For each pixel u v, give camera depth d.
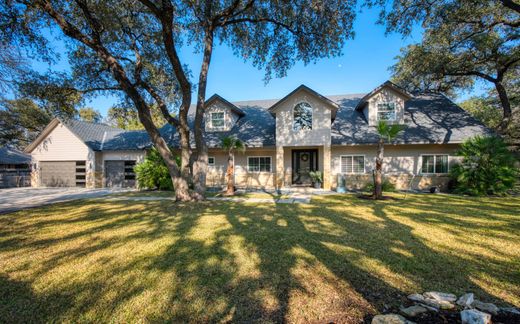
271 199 10.08
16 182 17.77
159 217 6.82
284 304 2.57
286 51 11.20
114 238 4.91
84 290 2.92
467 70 14.20
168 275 3.26
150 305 2.59
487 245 4.32
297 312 2.44
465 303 2.49
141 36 10.34
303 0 8.78
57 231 5.46
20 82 9.39
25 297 2.80
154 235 5.10
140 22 9.77
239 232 5.27
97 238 4.92
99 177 16.92
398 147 13.79
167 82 11.55
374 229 5.43
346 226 5.71
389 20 11.53
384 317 2.25
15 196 11.97
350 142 13.38
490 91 18.28
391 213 7.12
